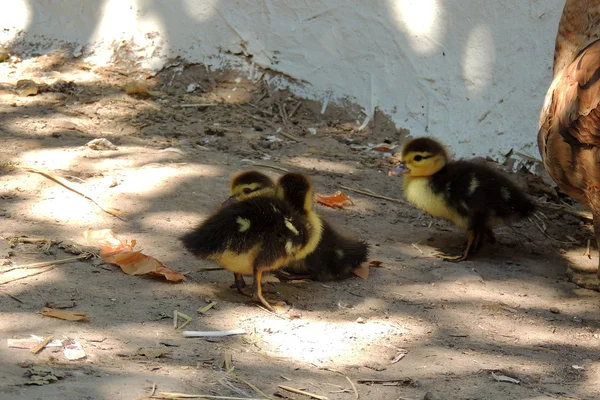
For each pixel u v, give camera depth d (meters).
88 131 11.13
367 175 10.69
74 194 9.07
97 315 6.55
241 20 12.68
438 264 8.51
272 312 7.04
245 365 6.02
